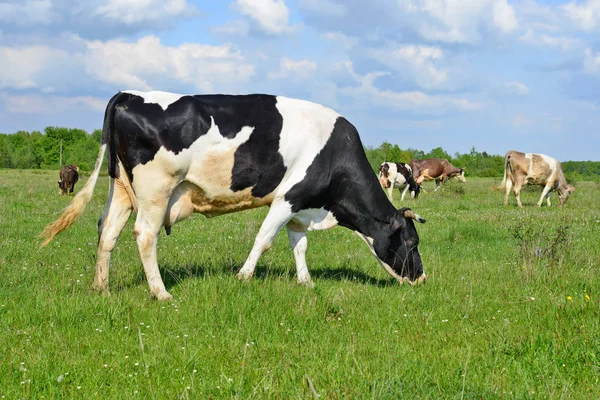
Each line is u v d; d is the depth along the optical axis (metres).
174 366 4.29
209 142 6.32
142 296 6.39
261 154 6.66
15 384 3.89
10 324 5.18
